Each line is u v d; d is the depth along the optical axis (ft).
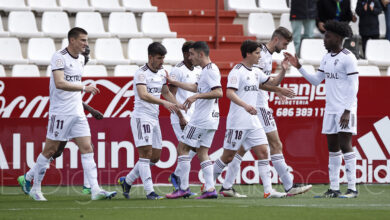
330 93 91.50
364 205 80.12
